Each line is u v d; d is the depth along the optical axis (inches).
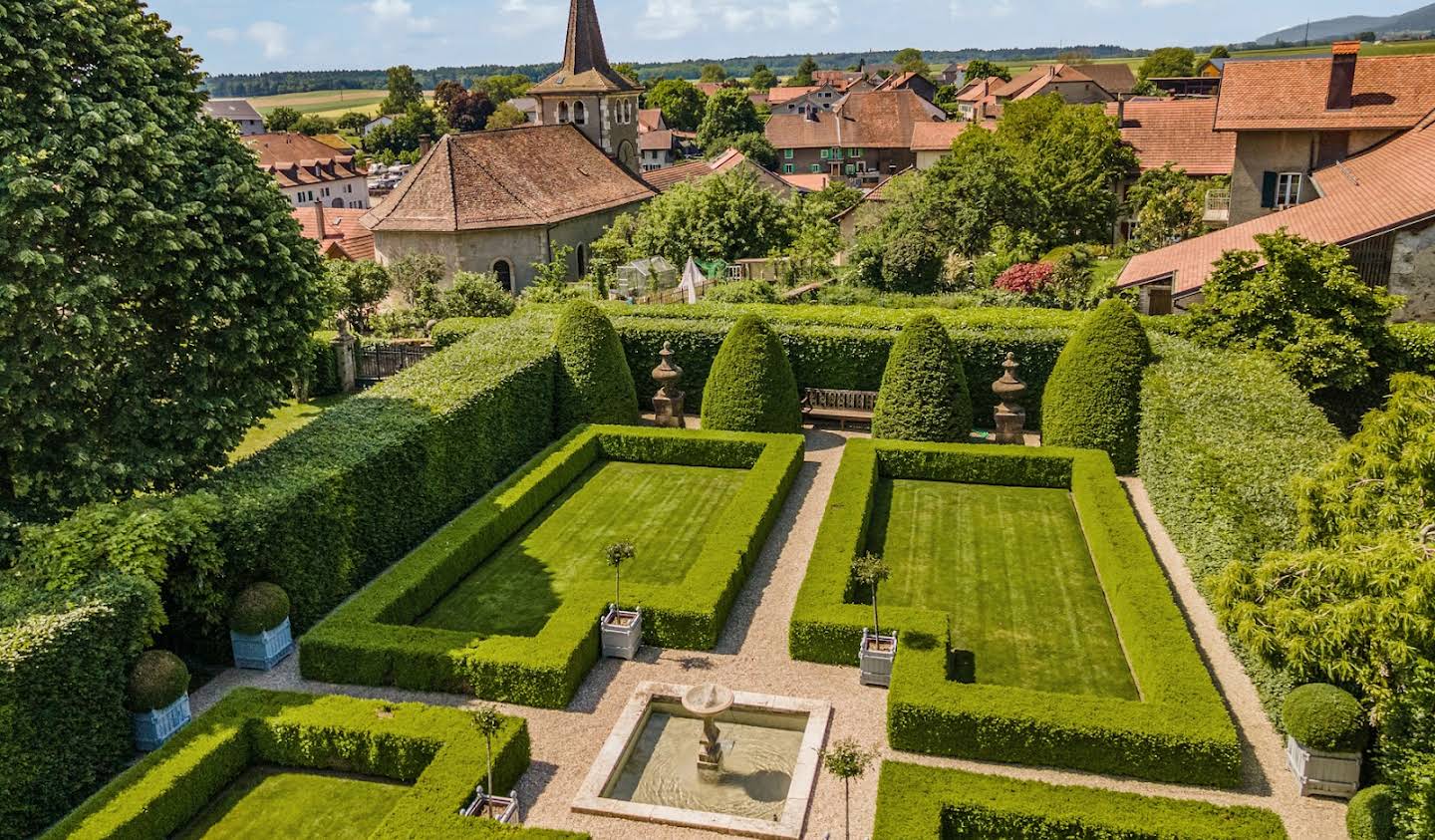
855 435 1221.7
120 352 797.2
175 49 856.9
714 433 1144.2
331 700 658.8
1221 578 549.6
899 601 834.2
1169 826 527.8
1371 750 577.6
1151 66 7273.6
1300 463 791.1
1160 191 2288.4
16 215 708.0
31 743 581.6
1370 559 466.3
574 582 876.0
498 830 537.6
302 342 906.1
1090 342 1087.6
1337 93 1736.0
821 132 5044.3
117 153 746.8
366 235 2696.9
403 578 817.5
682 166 3201.3
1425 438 480.7
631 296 1887.3
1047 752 621.6
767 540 946.1
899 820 539.8
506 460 1119.0
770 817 597.9
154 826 567.2
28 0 745.6
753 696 698.8
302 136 5054.1
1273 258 1085.8
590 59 2733.8
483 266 2092.8
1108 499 937.5
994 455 1061.8
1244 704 679.7
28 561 674.8
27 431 749.9
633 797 617.3
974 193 2094.0
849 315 1306.6
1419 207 1190.3
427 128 7096.5
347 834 580.1
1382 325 1084.5
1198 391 984.3
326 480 817.5
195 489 781.9
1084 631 780.6
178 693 665.6
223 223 833.5
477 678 705.0
